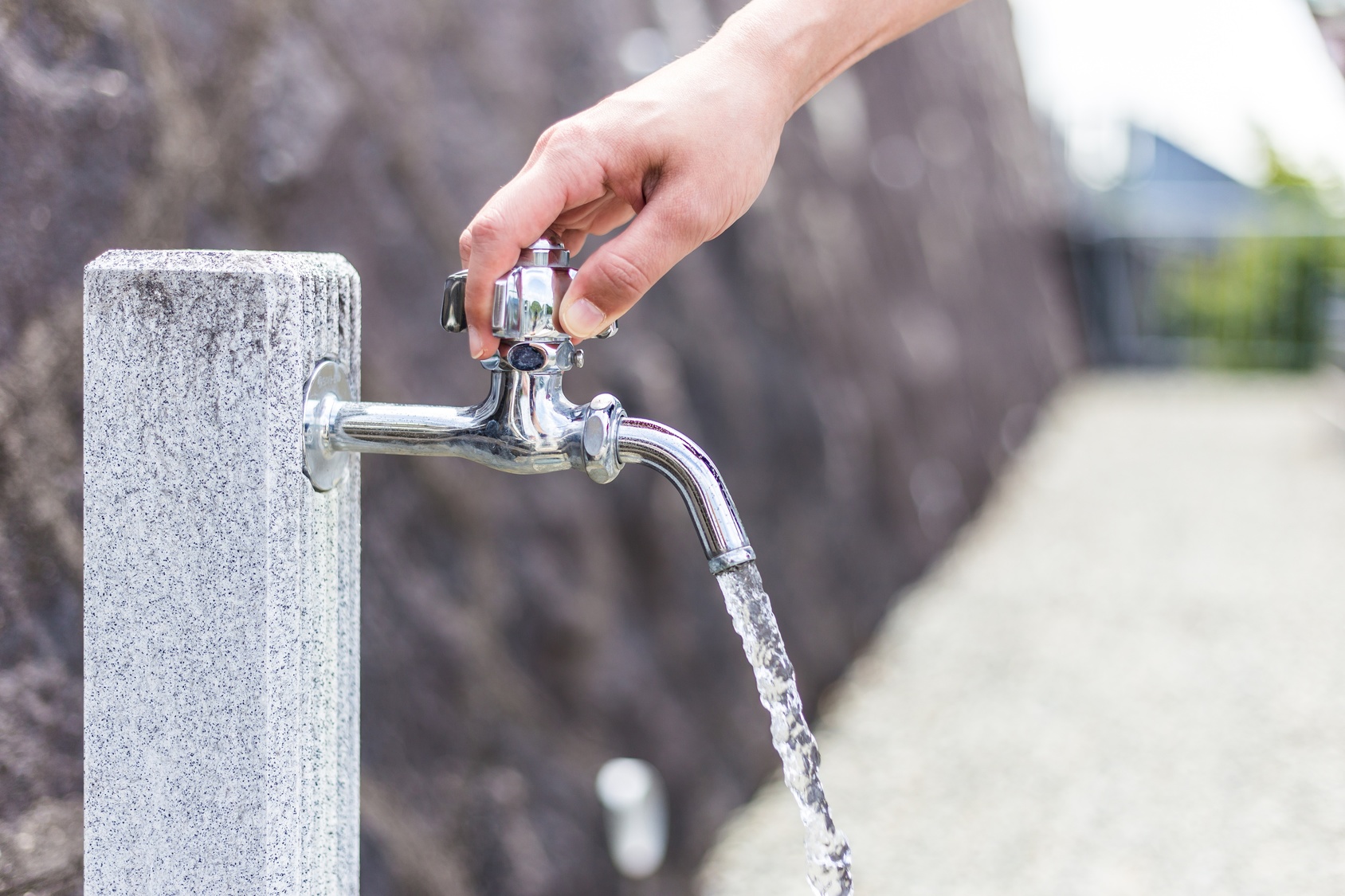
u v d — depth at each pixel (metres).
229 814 0.67
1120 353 11.19
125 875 0.68
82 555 0.99
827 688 2.83
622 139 0.66
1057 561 4.26
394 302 1.57
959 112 7.26
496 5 2.01
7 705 0.89
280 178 1.38
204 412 0.65
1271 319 10.56
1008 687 2.93
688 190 0.66
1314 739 2.54
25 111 0.99
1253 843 2.08
